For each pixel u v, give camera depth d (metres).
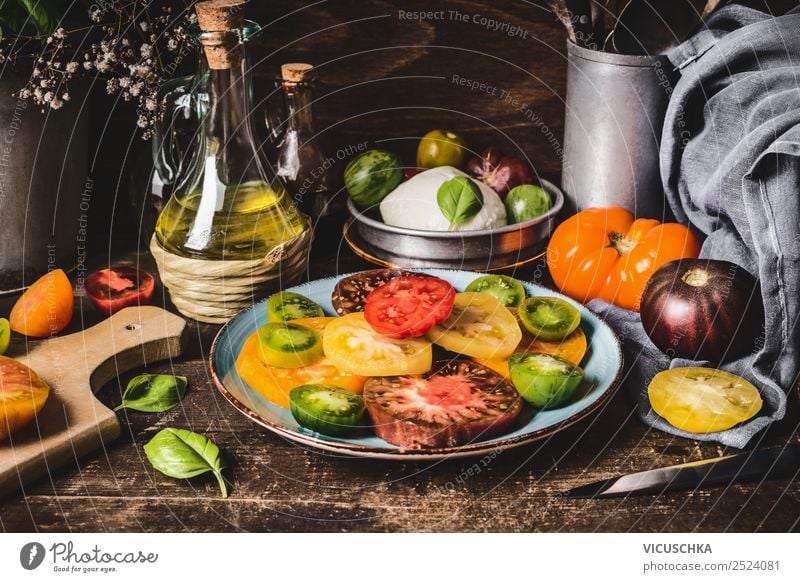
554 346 0.76
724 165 0.81
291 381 0.71
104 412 0.72
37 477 0.68
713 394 0.73
